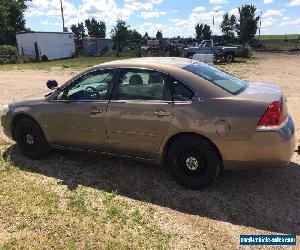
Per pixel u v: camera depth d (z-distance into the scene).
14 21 65.06
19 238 4.01
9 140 7.25
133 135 5.13
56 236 4.04
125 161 5.96
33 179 5.45
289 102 10.55
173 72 4.91
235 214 4.41
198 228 4.16
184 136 4.83
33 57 44.09
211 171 4.76
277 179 5.22
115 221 4.30
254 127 4.42
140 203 4.72
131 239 3.96
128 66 5.23
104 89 5.36
